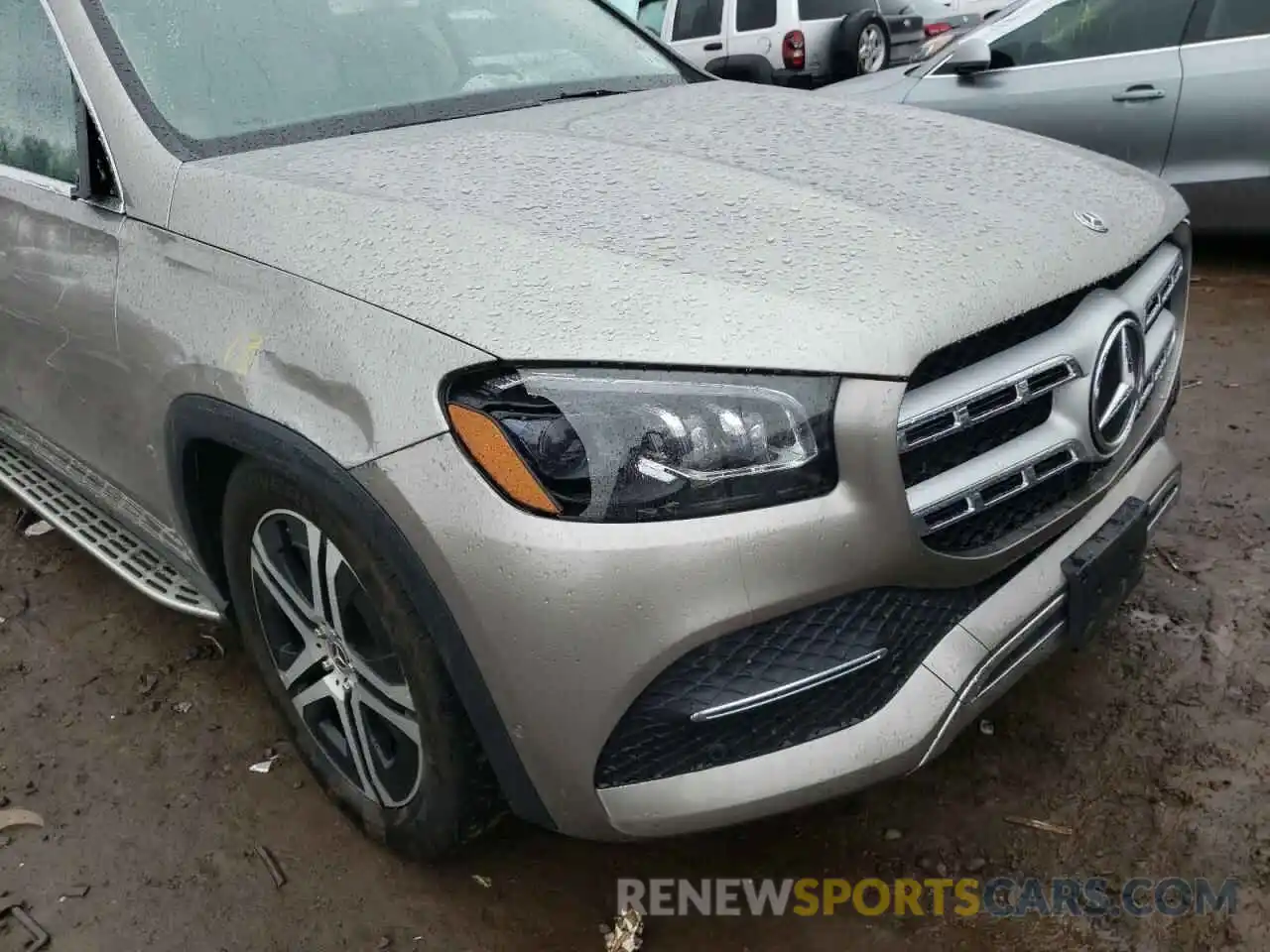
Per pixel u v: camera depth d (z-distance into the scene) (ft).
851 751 5.30
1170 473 7.02
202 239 6.59
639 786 5.29
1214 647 8.27
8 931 6.68
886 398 4.96
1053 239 5.90
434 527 5.14
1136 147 16.11
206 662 9.11
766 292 5.17
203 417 6.27
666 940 6.30
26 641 9.59
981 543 5.64
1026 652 5.91
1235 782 7.02
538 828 7.17
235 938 6.54
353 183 6.45
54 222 7.88
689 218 5.81
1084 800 7.00
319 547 6.04
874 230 5.68
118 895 6.89
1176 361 7.42
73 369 7.85
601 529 4.89
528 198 6.11
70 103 7.91
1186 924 6.11
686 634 4.92
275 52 8.11
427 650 5.57
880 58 33.35
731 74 32.91
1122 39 16.07
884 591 5.32
